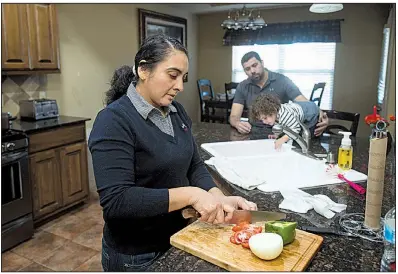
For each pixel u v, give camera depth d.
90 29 3.90
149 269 0.82
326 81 5.55
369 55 5.19
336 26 5.27
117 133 1.00
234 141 2.22
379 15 5.02
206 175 1.33
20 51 2.78
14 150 2.42
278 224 0.88
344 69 5.39
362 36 5.19
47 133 2.76
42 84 3.38
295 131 1.95
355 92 5.39
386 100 3.92
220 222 0.98
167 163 1.10
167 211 0.98
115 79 1.18
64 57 3.59
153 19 4.94
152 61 0.99
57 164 2.89
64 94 3.64
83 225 2.88
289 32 5.56
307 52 5.59
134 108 1.06
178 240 0.91
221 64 6.27
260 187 1.36
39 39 2.94
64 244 2.58
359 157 1.82
